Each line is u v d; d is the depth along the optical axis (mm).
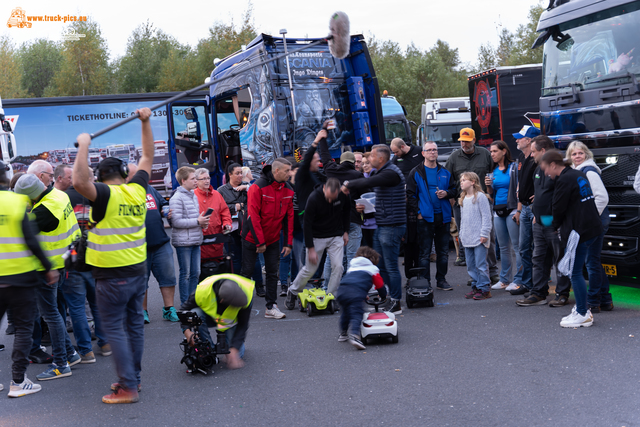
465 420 3541
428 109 17578
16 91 43375
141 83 40219
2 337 6574
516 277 7191
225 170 12812
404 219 6520
